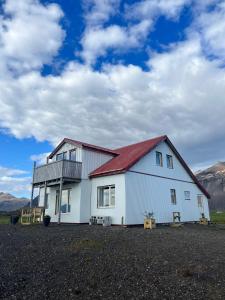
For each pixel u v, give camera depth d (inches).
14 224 730.8
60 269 263.6
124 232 513.3
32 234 483.8
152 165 827.4
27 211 799.7
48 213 893.8
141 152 792.9
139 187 752.3
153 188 804.6
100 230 544.4
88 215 780.0
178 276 244.5
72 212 791.7
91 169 826.2
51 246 365.4
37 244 381.7
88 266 271.6
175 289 216.2
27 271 259.3
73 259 296.5
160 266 272.1
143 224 732.0
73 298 200.1
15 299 198.8
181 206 909.8
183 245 383.6
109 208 733.3
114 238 422.9
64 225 700.7
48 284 226.5
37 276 245.3
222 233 575.5
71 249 343.0
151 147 824.9
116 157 888.3
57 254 319.6
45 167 831.1
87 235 453.7
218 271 259.9
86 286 221.9
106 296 203.6
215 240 449.4
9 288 218.7
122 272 253.8
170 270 260.2
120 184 719.7
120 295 205.2
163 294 207.0
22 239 427.8
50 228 596.7
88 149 836.0
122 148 1007.6
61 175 746.2
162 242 403.5
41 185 853.8
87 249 341.1
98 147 866.1
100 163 858.8
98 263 281.1
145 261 288.7
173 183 899.4
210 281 234.1
